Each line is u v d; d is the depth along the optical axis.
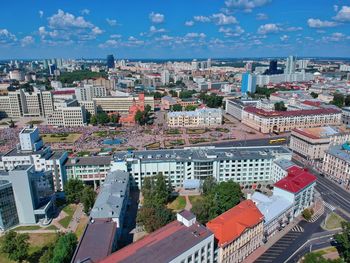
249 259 158.12
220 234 146.88
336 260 139.50
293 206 190.50
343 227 158.00
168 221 173.00
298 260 156.00
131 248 130.50
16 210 191.50
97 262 121.00
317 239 173.88
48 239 177.75
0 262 158.38
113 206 177.25
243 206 169.88
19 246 152.50
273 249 165.75
